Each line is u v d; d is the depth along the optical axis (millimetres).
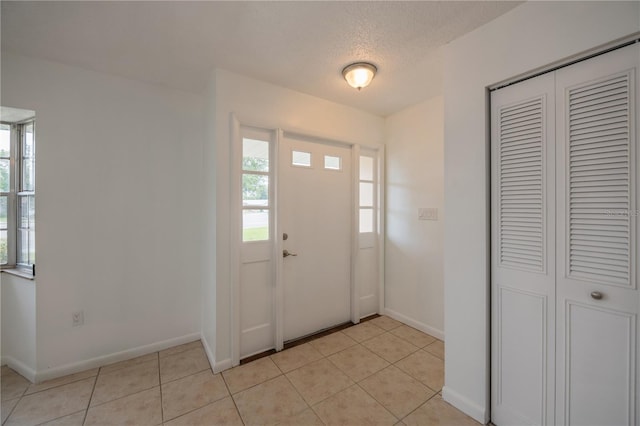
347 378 1952
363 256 3012
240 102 2125
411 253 2789
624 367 1146
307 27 1580
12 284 2012
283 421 1567
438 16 1482
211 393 1794
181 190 2424
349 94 2484
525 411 1426
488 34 1523
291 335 2514
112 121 2141
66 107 1981
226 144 2074
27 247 2102
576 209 1268
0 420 1559
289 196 2480
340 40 1704
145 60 1934
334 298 2801
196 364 2123
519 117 1442
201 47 1775
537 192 1382
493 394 1550
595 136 1210
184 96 2430
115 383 1892
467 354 1625
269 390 1826
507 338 1497
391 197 3008
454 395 1680
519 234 1450
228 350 2092
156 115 2312
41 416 1592
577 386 1269
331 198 2762
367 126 2902
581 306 1257
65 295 1987
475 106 1583
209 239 2223
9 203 2121
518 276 1455
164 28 1586
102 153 2107
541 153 1366
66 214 1988
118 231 2170
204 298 2418
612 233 1175
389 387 1856
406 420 1573
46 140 1923
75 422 1551
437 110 2539
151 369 2057
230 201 2100
